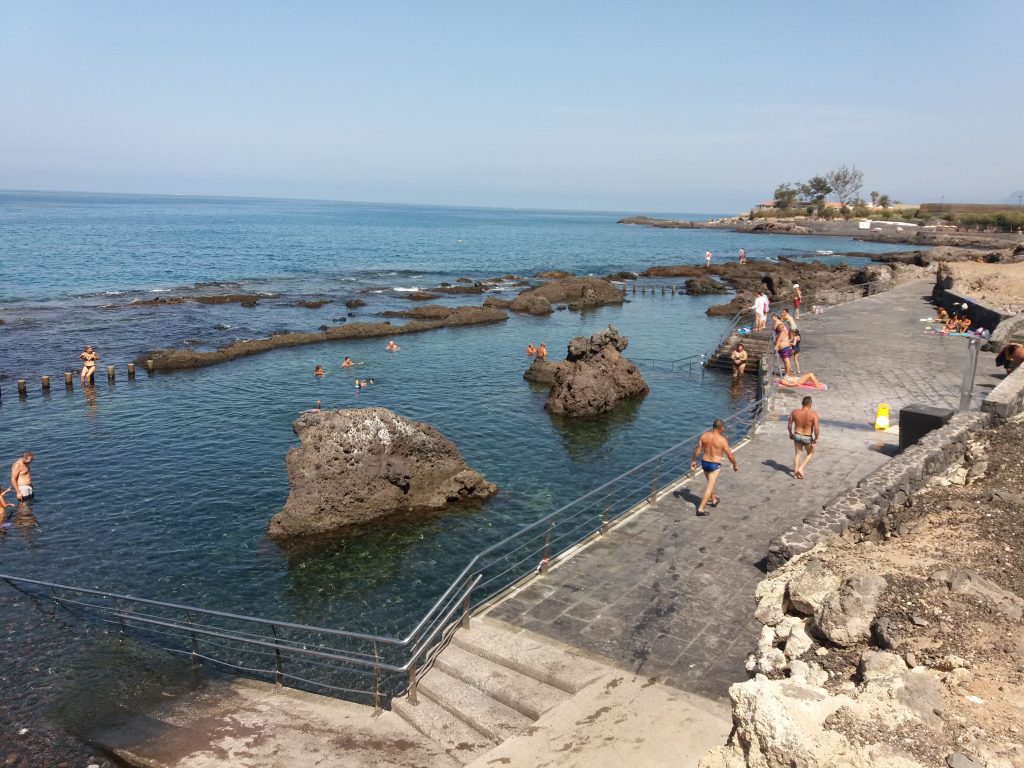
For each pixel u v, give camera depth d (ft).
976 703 22.33
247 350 157.79
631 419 113.60
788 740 20.42
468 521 75.36
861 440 75.46
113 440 99.96
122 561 66.08
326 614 57.41
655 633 40.88
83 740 39.55
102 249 384.47
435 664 40.16
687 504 59.77
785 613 32.40
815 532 42.80
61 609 57.26
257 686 45.14
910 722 21.17
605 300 247.29
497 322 205.77
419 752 34.42
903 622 27.53
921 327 145.28
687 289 276.21
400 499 77.05
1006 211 581.12
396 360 153.99
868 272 221.05
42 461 91.61
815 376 104.32
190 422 108.17
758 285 269.64
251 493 81.66
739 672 36.96
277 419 109.91
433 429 82.38
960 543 35.70
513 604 44.68
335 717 39.34
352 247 468.75
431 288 265.75
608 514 76.69
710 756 22.82
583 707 32.58
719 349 153.69
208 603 58.95
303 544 69.92
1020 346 91.97
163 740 38.68
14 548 68.23
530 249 495.82
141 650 50.93
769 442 75.82
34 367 140.97
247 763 35.27
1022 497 42.27
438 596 60.39
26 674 47.44
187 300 220.64
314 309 216.54
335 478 73.72
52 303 212.23
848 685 25.25
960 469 52.70
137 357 147.43
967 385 67.00
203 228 618.44
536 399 124.67
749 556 50.47
